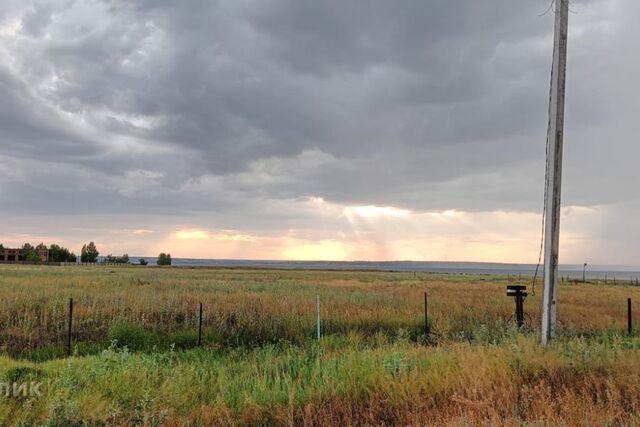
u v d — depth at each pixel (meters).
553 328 10.75
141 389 7.64
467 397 6.53
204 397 7.86
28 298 21.30
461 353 8.66
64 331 16.17
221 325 16.97
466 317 19.38
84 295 22.92
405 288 38.31
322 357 10.65
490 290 35.53
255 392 7.46
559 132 11.30
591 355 8.12
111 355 10.09
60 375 8.20
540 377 7.40
